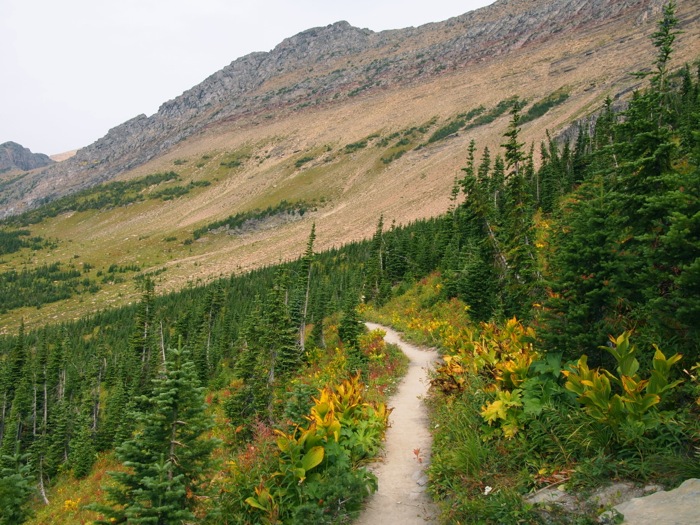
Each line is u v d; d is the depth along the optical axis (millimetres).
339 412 6906
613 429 4312
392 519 4820
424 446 7062
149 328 52000
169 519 5125
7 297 168000
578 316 5871
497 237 20812
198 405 5953
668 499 3271
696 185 5238
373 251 57562
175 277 173125
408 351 18750
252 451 6367
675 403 4398
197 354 43625
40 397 56375
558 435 4797
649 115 8016
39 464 37656
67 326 123750
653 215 6598
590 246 6219
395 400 10383
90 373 61656
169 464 5414
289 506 4848
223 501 5410
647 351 5312
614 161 23672
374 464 6480
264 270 130500
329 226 194000
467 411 6441
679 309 4586
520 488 4395
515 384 5812
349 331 24719
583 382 4547
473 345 9977
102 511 5555
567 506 3830
